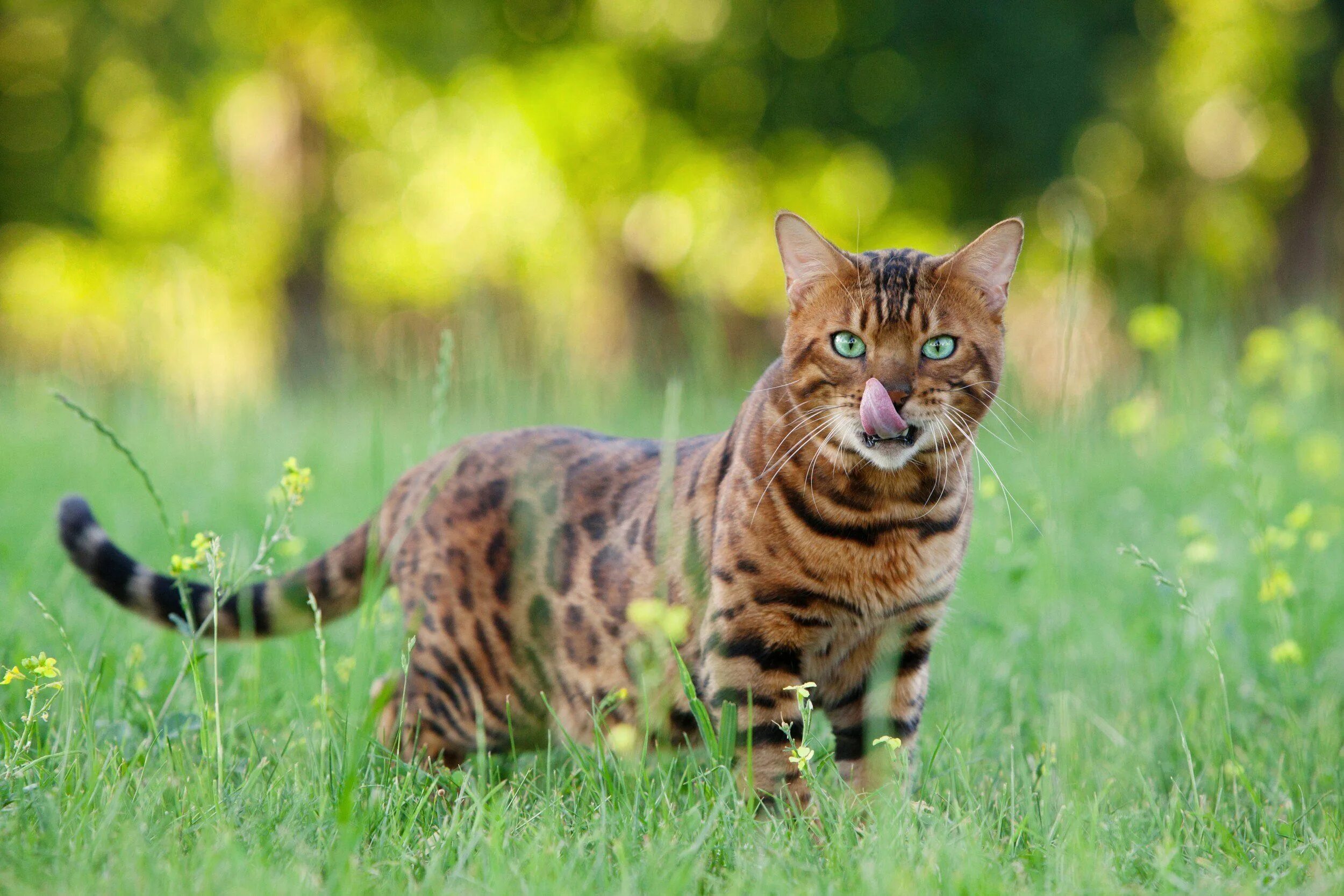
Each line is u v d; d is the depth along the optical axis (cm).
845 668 574
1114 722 652
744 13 2797
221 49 2712
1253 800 537
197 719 552
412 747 600
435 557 596
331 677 654
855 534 530
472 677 598
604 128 2895
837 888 420
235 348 2720
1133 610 809
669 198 2948
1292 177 2967
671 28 2853
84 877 397
